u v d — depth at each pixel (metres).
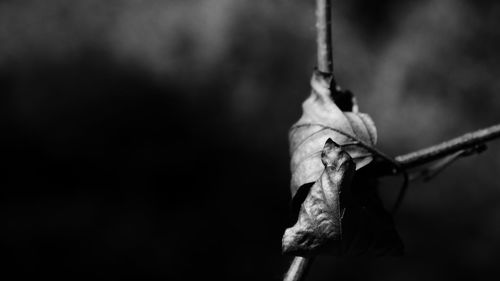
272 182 2.05
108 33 2.18
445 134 2.17
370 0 2.33
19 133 1.98
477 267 1.93
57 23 2.16
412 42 2.29
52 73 2.09
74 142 2.00
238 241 1.89
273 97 2.18
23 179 1.92
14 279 1.67
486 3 2.35
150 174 2.00
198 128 2.09
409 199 2.02
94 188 1.96
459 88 2.25
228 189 2.01
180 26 2.21
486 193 2.09
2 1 2.17
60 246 1.75
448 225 2.00
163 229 1.87
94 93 2.08
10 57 2.09
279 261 1.84
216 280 1.78
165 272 1.76
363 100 2.19
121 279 1.72
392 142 2.13
